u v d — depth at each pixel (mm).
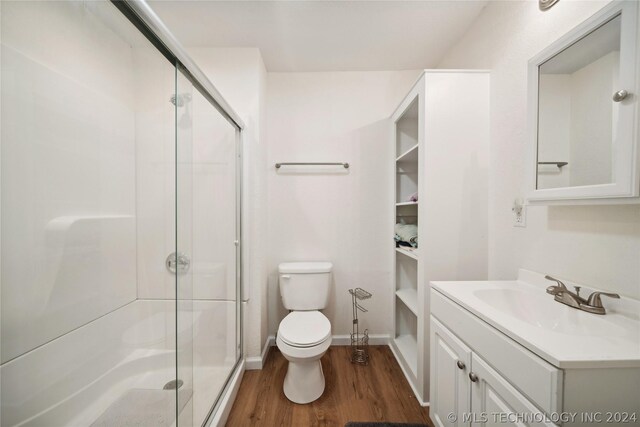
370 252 2047
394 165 1947
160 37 975
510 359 689
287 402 1429
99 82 1276
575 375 548
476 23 1494
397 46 1746
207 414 1229
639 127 664
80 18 1152
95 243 1273
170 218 1516
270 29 1579
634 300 736
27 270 970
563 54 907
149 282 1516
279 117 2029
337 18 1491
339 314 2059
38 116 1011
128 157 1468
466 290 1045
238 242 1732
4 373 908
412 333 1976
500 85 1296
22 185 952
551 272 1020
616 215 791
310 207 2035
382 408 1383
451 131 1352
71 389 1126
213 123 1454
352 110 2029
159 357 1437
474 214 1362
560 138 914
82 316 1193
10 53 913
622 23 695
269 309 2043
